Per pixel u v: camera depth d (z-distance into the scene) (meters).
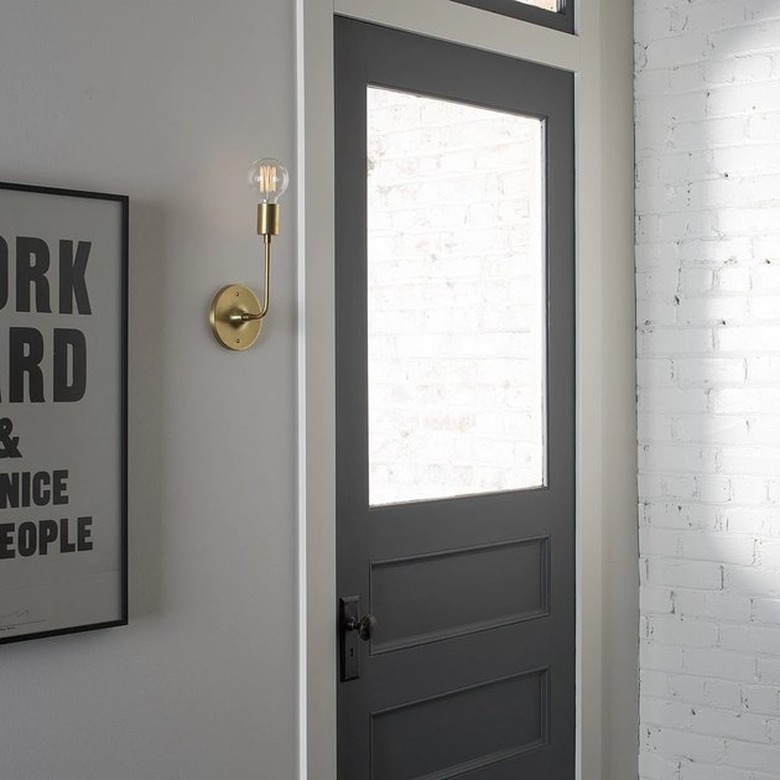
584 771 2.77
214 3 2.03
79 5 1.85
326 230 2.20
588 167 2.75
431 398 2.50
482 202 2.59
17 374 1.76
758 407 2.74
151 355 1.95
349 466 2.33
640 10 2.83
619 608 2.84
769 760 2.75
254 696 2.11
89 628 1.84
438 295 2.51
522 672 2.67
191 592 2.01
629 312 2.85
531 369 2.70
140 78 1.93
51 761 1.83
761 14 2.71
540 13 2.68
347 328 2.33
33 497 1.78
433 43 2.45
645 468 2.86
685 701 2.83
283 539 2.15
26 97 1.79
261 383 2.12
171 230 1.97
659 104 2.82
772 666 2.74
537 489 2.70
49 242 1.79
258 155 2.10
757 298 2.74
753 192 2.73
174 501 1.99
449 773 2.54
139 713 1.94
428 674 2.47
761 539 2.74
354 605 2.32
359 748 2.35
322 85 2.19
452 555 2.53
